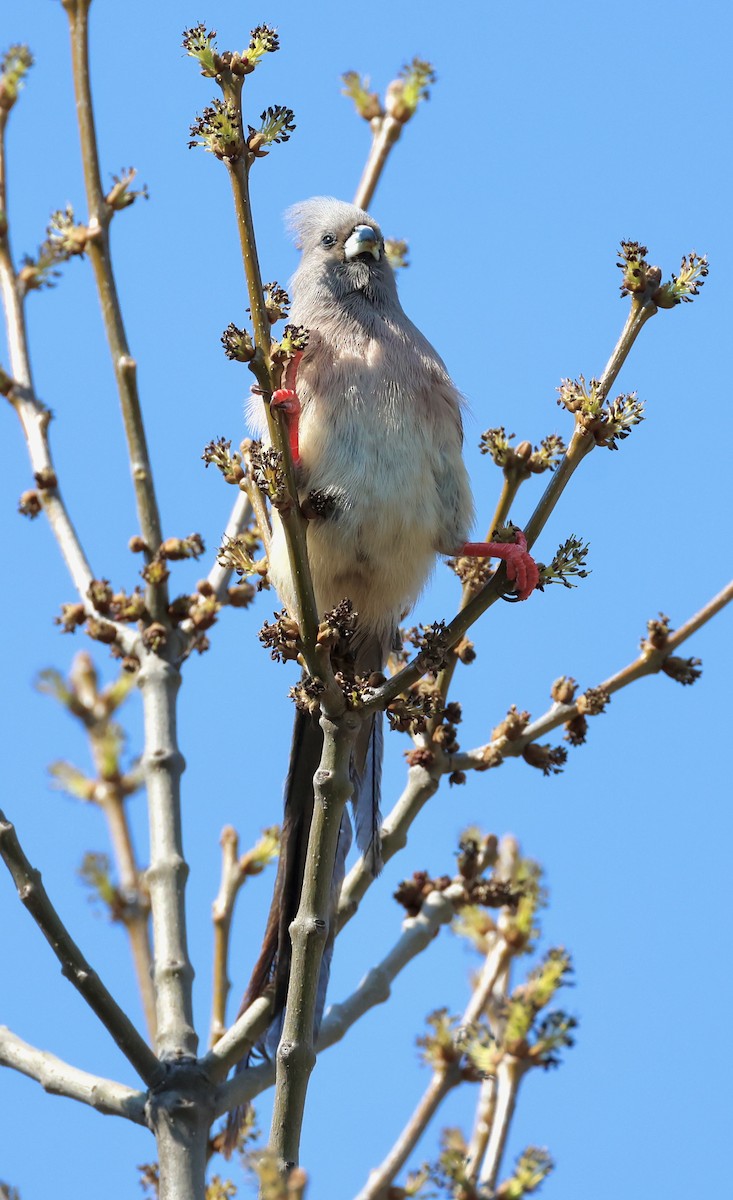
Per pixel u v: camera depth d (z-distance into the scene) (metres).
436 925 9.34
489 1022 9.08
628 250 8.12
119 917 9.48
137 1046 7.93
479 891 9.29
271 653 8.10
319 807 7.95
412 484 10.30
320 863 7.84
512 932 9.20
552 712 9.32
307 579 7.83
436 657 8.21
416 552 10.46
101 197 9.94
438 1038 8.62
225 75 7.48
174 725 9.40
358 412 10.30
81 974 7.80
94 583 9.49
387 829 9.39
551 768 9.26
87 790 10.15
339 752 8.03
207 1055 8.20
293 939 7.71
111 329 9.78
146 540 9.62
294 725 10.04
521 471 8.66
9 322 10.46
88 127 9.97
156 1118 7.87
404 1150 8.39
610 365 8.24
